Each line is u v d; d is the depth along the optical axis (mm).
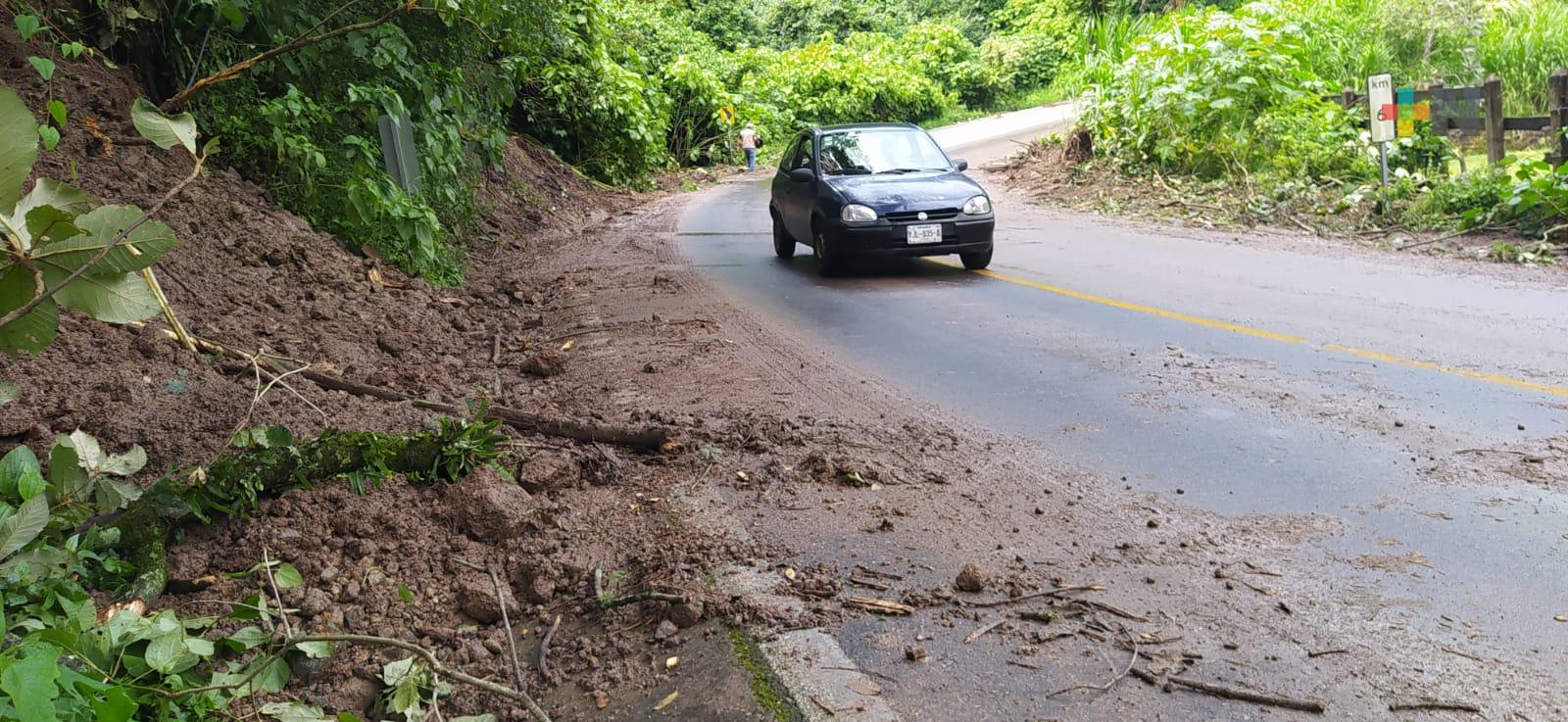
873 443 5465
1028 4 60062
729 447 5387
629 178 26375
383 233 9789
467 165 14039
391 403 5621
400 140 10328
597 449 5207
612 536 4273
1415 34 23484
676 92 33562
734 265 12570
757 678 3219
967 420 5887
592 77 24562
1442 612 3525
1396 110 14852
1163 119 19062
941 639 3424
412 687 3098
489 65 14133
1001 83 55781
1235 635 3410
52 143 4859
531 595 3844
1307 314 8492
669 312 9367
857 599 3695
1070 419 5863
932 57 56188
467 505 4281
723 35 49844
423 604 3766
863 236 11078
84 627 3023
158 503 3840
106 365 5004
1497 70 21531
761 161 36312
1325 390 6242
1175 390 6379
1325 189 16359
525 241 15188
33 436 4262
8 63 7465
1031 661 3275
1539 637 3350
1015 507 4555
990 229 11422
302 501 4219
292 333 6590
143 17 8539
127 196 7062
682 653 3412
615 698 3211
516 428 5340
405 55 10906
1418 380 6371
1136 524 4348
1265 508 4492
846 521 4402
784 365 7258
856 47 55500
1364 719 2932
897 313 9172
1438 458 5008
